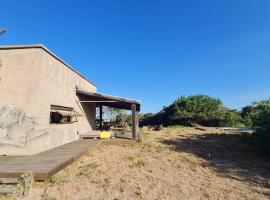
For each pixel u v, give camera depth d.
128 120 39.84
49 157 10.20
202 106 37.97
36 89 11.43
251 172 9.84
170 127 34.81
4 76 11.66
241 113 43.50
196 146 17.20
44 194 6.60
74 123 17.12
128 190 7.19
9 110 11.41
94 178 8.26
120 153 13.39
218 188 7.61
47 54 12.38
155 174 9.13
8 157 10.37
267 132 13.78
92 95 17.98
